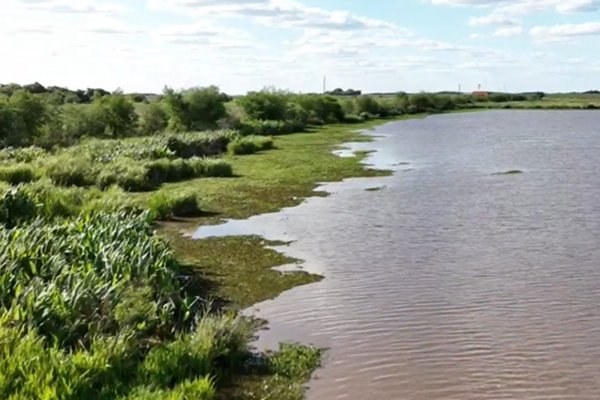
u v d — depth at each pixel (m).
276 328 12.17
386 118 98.25
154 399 8.24
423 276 15.24
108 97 59.75
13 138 46.78
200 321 11.42
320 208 24.09
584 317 12.48
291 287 14.62
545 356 10.77
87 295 10.88
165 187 29.53
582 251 17.36
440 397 9.42
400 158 41.44
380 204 24.73
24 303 10.30
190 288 14.58
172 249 17.22
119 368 9.12
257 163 38.69
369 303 13.43
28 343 8.77
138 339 10.50
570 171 34.34
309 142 54.22
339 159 40.47
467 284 14.59
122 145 39.44
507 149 47.72
